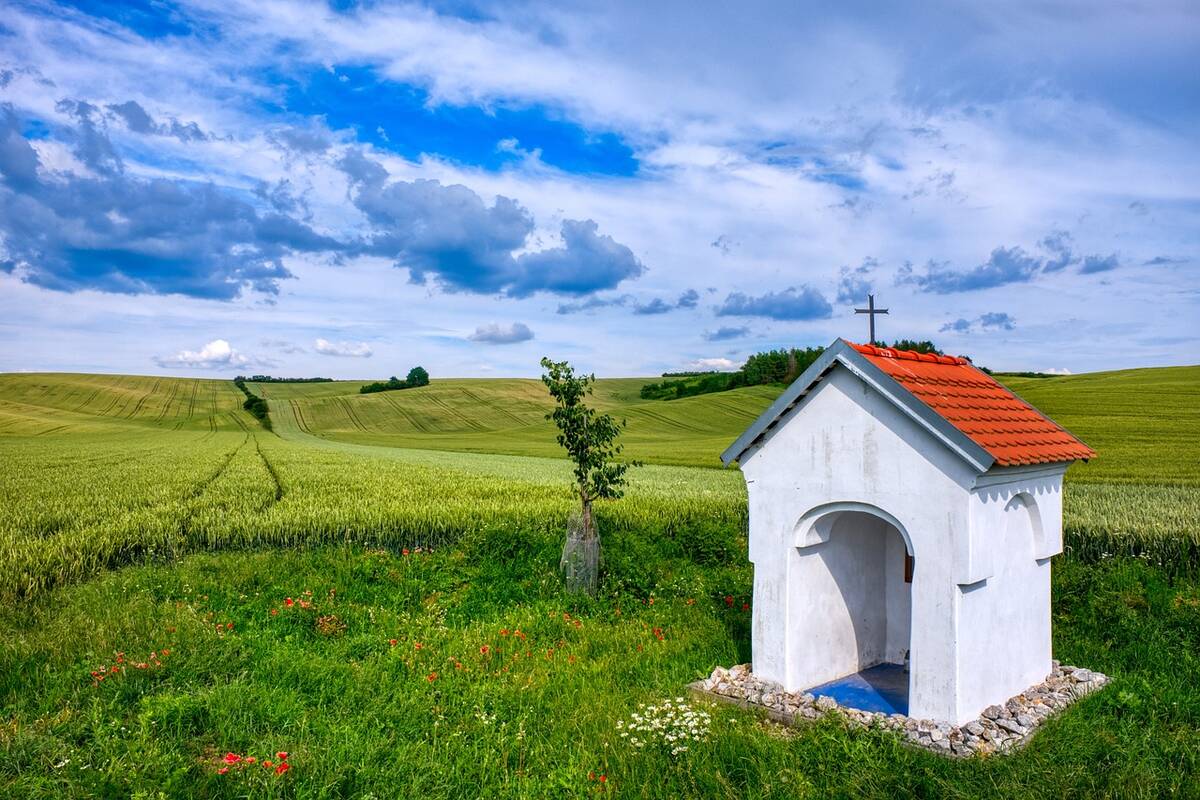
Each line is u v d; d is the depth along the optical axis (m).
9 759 6.51
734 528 17.80
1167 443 45.50
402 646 10.57
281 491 28.19
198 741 7.30
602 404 131.75
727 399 114.25
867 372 8.05
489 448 74.50
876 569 10.19
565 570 13.81
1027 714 7.96
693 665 10.01
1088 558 14.92
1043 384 92.25
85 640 9.78
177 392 142.50
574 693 8.98
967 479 7.51
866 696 8.80
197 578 13.96
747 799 6.36
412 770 6.93
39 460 46.66
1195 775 6.57
